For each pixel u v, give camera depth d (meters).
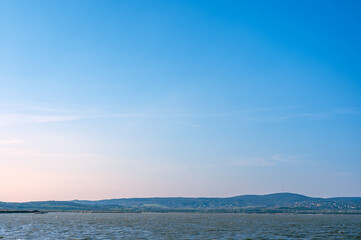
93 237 142.88
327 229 197.75
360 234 164.50
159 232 169.38
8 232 161.50
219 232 171.75
